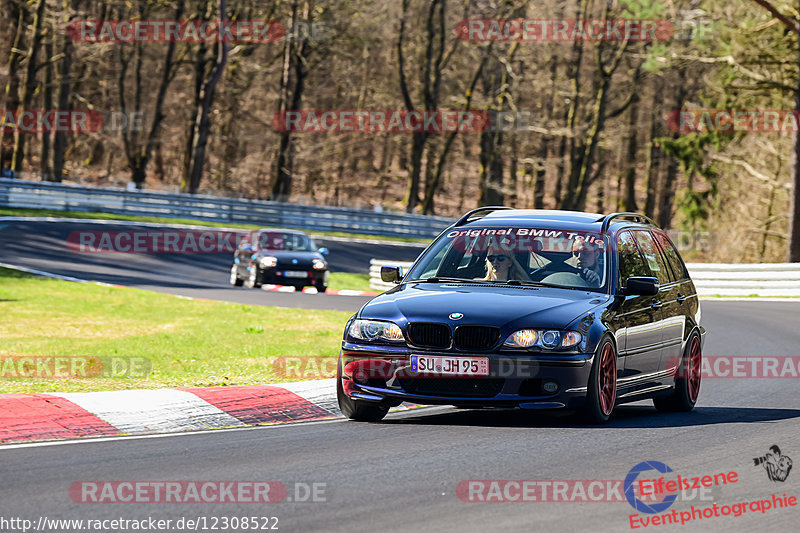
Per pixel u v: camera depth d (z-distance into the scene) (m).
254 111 184.62
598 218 27.25
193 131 169.75
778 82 98.69
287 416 25.61
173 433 22.86
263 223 123.12
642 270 26.97
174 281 79.50
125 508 15.70
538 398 22.66
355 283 91.50
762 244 136.25
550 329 22.75
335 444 21.25
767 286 74.88
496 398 22.66
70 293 62.41
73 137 188.25
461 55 173.88
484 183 168.25
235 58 153.88
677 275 29.19
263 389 27.22
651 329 25.98
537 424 24.02
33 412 23.48
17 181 108.25
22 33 136.00
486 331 22.78
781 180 136.75
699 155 116.75
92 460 19.39
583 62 176.25
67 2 135.00
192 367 32.62
